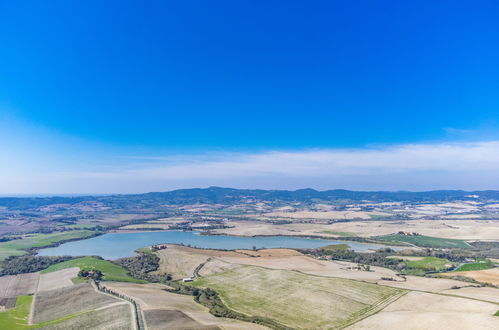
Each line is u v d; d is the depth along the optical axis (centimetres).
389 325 9044
